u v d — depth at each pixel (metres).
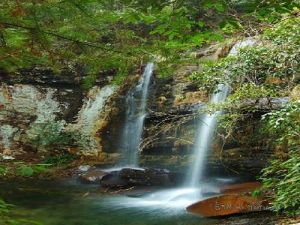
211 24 3.47
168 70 3.66
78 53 3.26
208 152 9.34
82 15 2.88
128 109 11.53
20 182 9.91
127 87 11.53
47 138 12.22
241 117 7.62
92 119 11.95
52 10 2.73
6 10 2.66
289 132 5.27
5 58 3.02
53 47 3.12
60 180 10.20
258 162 8.33
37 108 12.29
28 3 2.65
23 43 2.89
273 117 5.24
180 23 3.34
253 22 7.54
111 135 11.77
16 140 12.27
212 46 10.24
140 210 7.35
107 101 11.80
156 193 8.53
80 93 12.16
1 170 2.73
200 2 3.14
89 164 11.56
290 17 6.17
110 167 11.41
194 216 6.66
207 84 7.65
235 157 8.77
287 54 6.47
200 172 9.42
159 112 10.56
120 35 3.31
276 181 6.15
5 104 12.23
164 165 10.30
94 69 3.51
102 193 8.77
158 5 3.07
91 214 7.20
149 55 3.42
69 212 7.36
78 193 8.81
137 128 11.20
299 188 4.76
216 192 7.91
